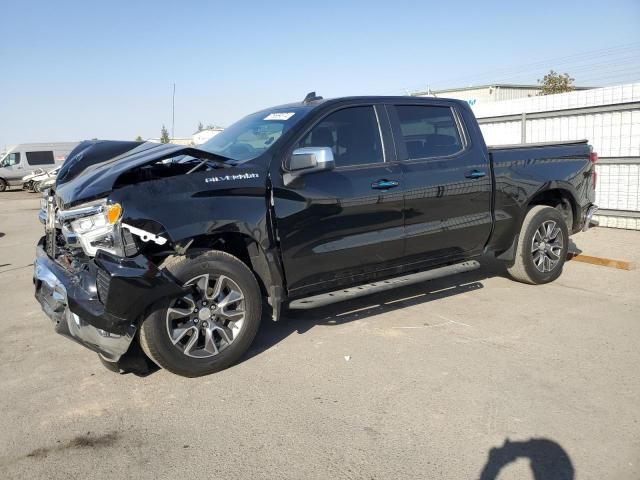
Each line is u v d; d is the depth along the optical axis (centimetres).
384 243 483
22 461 311
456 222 532
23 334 525
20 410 370
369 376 403
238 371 419
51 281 407
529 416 341
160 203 381
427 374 403
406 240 496
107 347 373
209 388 393
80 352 472
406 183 492
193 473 296
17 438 335
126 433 338
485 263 734
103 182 379
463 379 393
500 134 1120
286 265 437
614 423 331
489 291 606
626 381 384
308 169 434
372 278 496
